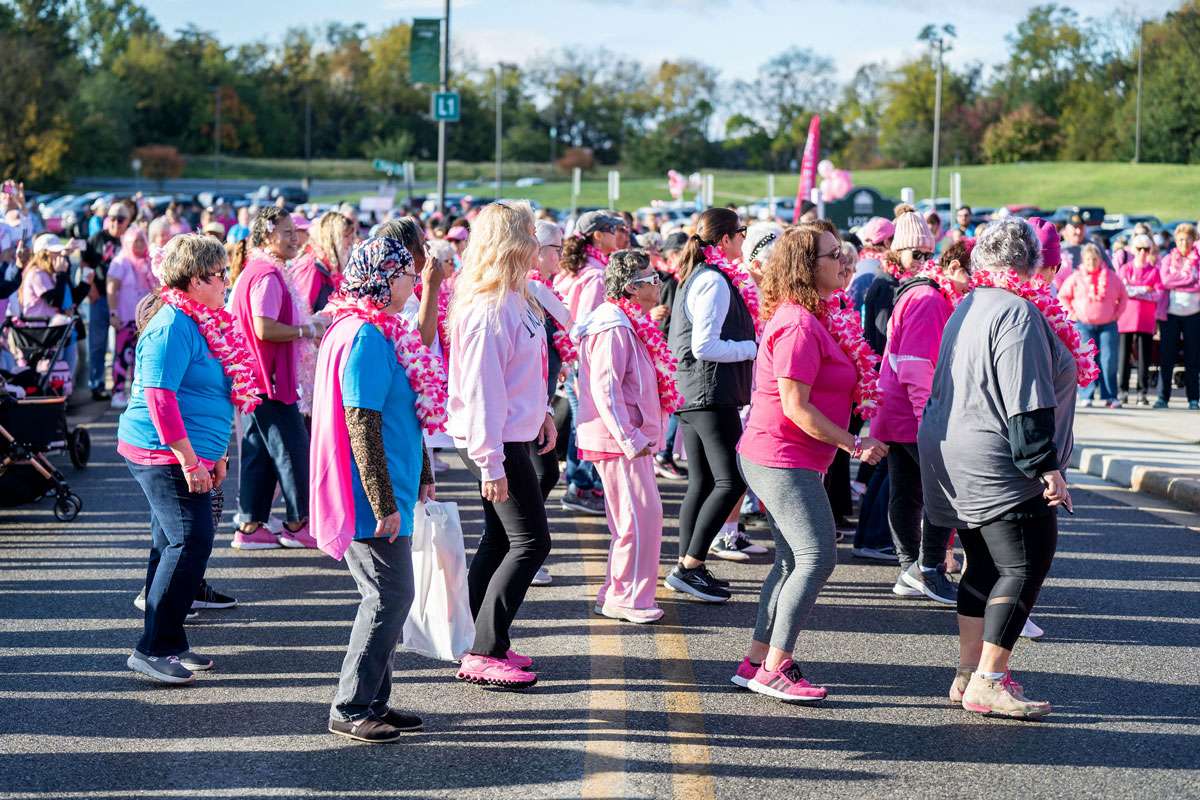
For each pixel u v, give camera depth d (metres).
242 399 5.62
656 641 6.08
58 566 7.52
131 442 5.54
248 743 4.75
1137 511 9.23
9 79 85.31
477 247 5.15
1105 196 75.19
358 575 4.76
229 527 8.73
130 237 14.20
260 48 144.75
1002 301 4.89
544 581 7.18
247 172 116.00
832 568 5.21
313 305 8.19
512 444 5.21
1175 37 99.56
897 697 5.31
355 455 4.51
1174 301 14.62
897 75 126.81
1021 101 117.06
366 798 4.23
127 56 129.38
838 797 4.26
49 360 11.34
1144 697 5.31
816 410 5.10
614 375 6.13
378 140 130.12
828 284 5.25
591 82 145.12
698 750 4.68
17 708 5.14
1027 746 4.75
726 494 6.66
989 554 5.18
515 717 5.02
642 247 11.20
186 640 5.62
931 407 5.16
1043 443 4.72
